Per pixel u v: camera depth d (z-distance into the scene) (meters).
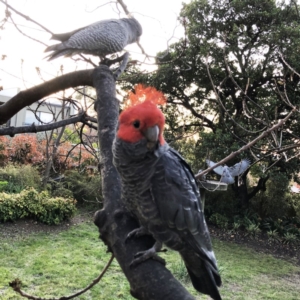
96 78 2.03
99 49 2.71
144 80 9.19
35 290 5.48
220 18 9.22
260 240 9.41
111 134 1.73
